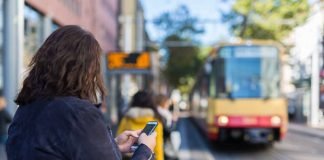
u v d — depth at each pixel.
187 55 59.69
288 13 27.36
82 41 2.37
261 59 16.66
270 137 16.23
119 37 45.12
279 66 16.64
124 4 36.72
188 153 16.55
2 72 16.06
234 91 16.45
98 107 2.42
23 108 2.34
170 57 60.38
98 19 41.25
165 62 61.03
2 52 16.19
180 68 63.81
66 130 2.14
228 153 16.66
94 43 2.42
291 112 53.56
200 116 22.75
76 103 2.21
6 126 9.15
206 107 17.95
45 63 2.33
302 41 40.03
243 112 16.14
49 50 2.35
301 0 26.66
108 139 2.20
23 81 2.38
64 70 2.30
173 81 67.75
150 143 2.54
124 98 21.61
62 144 2.12
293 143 21.00
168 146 7.22
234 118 16.14
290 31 29.05
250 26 29.33
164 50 59.41
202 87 21.09
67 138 2.12
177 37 46.81
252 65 16.61
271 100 16.25
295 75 46.06
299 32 37.12
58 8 23.42
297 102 50.69
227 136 16.31
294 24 27.52
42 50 2.37
